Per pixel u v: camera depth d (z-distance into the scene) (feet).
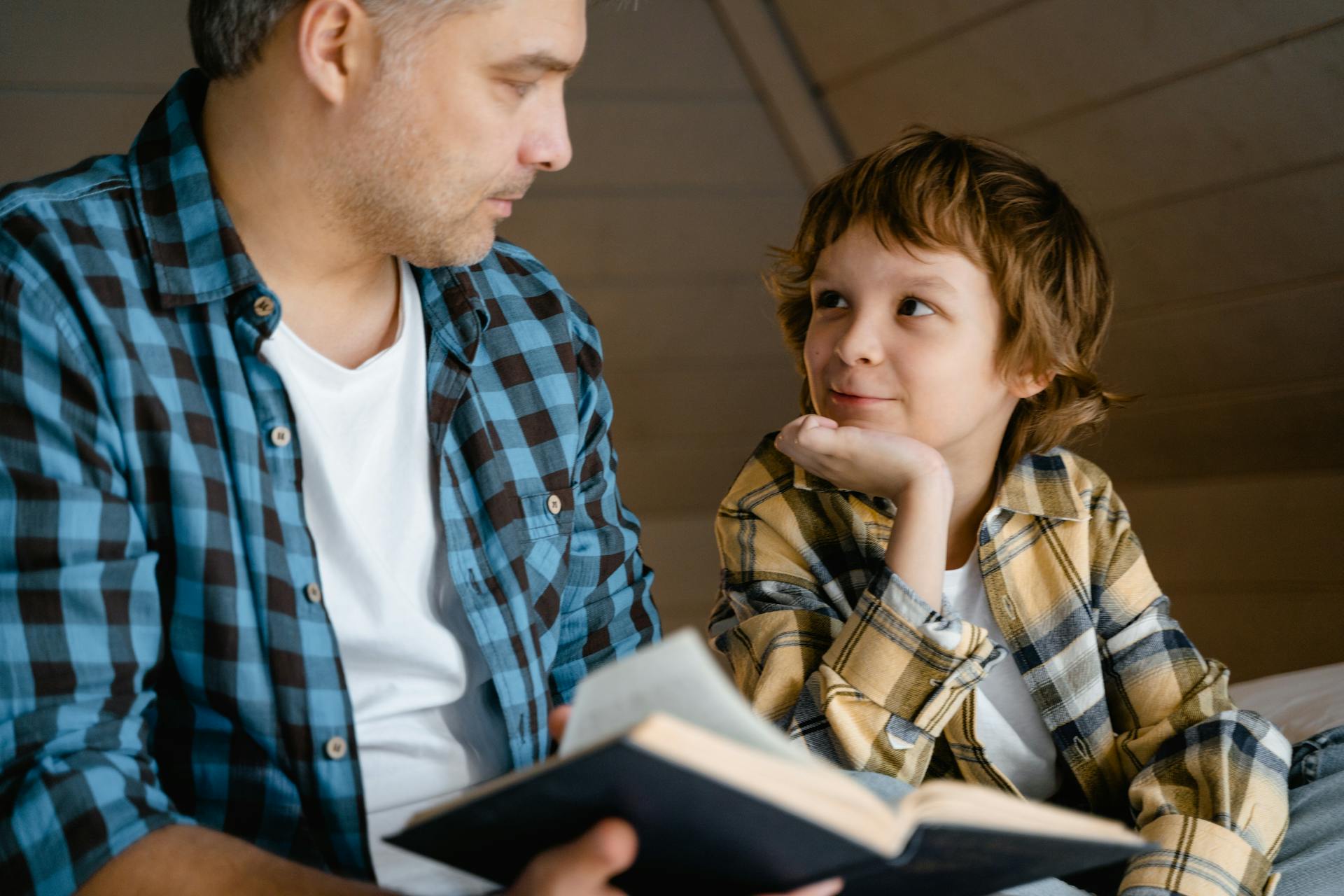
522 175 2.99
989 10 7.36
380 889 2.27
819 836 1.76
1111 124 7.38
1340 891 3.27
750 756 1.71
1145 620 3.94
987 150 4.03
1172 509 9.34
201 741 2.88
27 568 2.57
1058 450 4.18
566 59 2.89
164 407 2.79
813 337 3.98
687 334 10.57
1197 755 3.53
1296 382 8.00
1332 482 8.33
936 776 4.00
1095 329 4.32
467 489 3.29
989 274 3.80
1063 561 3.95
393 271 3.34
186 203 2.95
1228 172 7.11
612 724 1.91
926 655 3.49
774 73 9.10
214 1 2.85
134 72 8.41
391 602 3.07
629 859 1.87
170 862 2.30
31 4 7.94
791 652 3.74
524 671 3.24
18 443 2.61
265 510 2.89
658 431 11.28
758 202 9.95
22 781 2.41
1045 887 3.06
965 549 4.12
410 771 3.15
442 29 2.75
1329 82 6.35
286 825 2.89
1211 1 6.40
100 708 2.57
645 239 9.93
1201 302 7.93
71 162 8.75
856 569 3.99
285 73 2.85
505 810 1.89
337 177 2.91
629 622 3.78
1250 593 8.93
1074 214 4.19
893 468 3.64
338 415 3.11
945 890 2.26
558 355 3.61
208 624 2.80
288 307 3.12
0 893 2.36
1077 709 3.84
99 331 2.72
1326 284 7.28
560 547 3.48
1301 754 3.80
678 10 8.93
